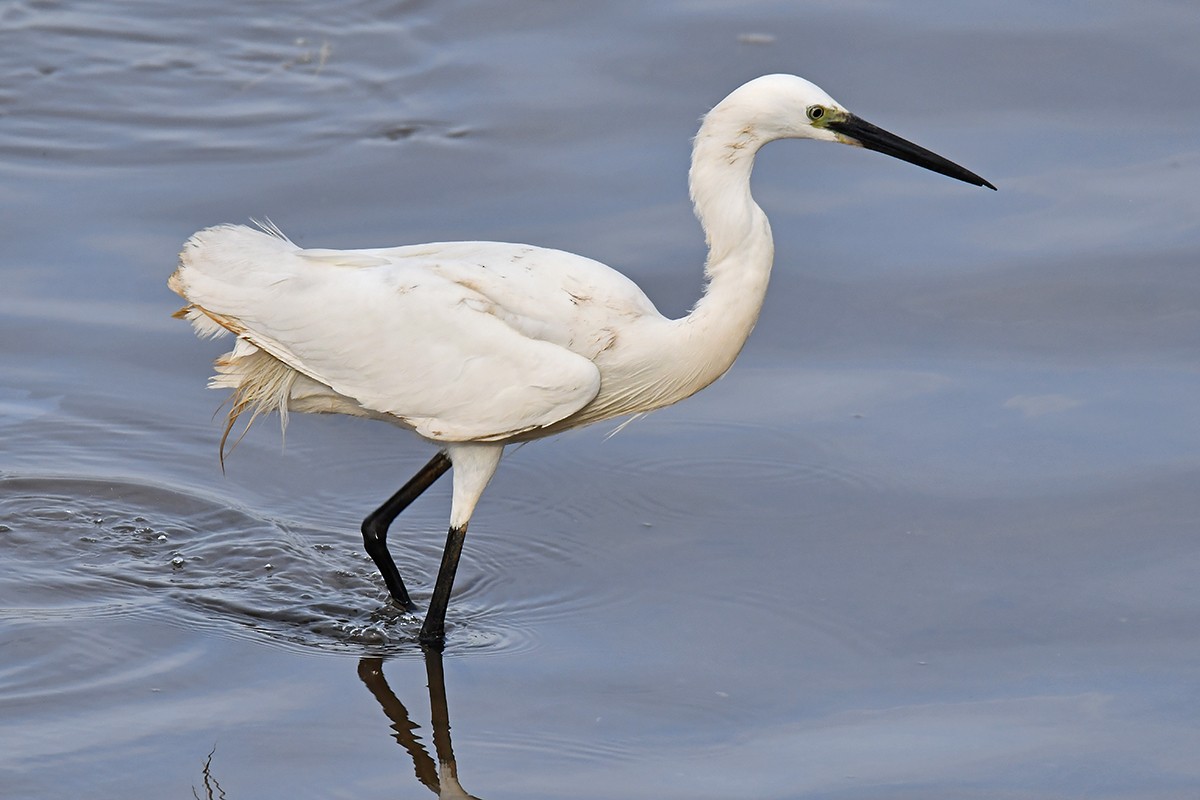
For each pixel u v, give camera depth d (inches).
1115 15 725.3
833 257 579.8
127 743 347.6
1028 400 506.3
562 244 576.4
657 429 505.4
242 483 475.2
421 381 388.8
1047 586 419.8
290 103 695.7
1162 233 585.0
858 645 396.5
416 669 386.6
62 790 329.4
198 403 508.1
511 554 444.8
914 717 366.3
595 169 628.4
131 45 748.0
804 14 735.1
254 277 389.1
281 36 756.0
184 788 332.8
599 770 346.3
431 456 497.4
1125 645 394.6
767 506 462.9
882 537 444.8
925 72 685.3
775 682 381.4
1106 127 649.0
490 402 387.9
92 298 551.2
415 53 735.7
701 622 407.5
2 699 361.1
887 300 558.9
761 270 397.4
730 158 389.4
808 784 341.1
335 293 388.8
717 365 406.6
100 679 373.1
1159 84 674.8
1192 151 631.8
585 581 429.7
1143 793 338.3
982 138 641.0
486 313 388.5
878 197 616.1
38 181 628.1
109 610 404.8
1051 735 358.9
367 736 356.2
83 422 491.5
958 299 557.9
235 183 626.5
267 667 383.9
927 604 413.4
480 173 629.0
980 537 442.3
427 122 673.0
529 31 745.0
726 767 347.6
